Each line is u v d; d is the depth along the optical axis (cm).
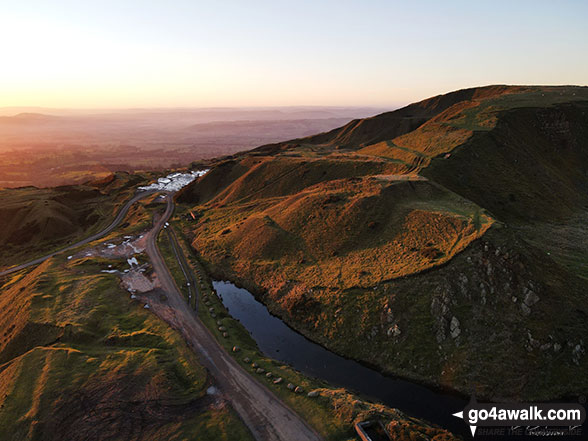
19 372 4375
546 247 6688
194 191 15000
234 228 9606
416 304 5091
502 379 4184
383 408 3772
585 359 4200
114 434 3422
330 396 3906
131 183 19550
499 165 9444
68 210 15312
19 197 16250
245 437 3384
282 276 6925
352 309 5484
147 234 10588
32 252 12000
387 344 4938
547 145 10850
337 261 6769
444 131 11388
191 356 4728
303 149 18162
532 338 4375
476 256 5228
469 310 4812
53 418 3591
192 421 3588
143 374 4219
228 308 6475
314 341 5456
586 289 4875
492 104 12575
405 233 6562
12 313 6475
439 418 3906
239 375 4366
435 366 4519
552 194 8938
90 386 4006
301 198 9475
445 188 7831
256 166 13538
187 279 7406
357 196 8131
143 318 5859
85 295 6512
